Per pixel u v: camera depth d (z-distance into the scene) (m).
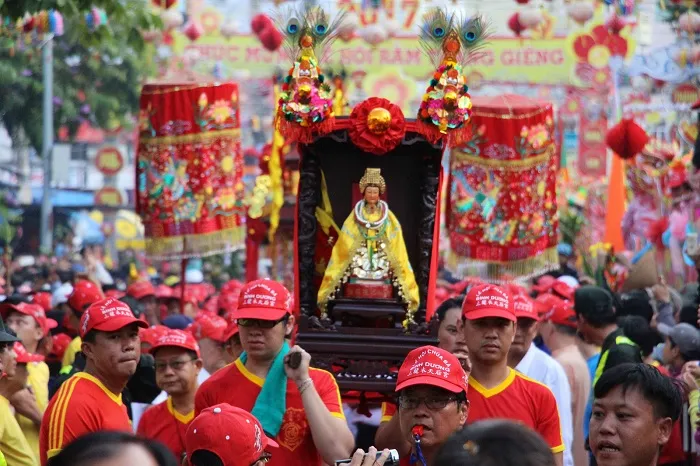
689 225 19.33
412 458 8.85
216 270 35.22
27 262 41.06
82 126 44.12
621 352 10.45
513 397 9.70
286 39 11.29
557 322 13.81
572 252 28.38
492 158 17.98
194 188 17.64
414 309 11.28
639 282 17.78
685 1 23.56
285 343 9.75
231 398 9.62
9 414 10.48
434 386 8.21
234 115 17.80
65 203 49.12
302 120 11.11
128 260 37.78
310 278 11.52
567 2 27.03
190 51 31.78
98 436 4.87
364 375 10.90
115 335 9.20
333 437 9.27
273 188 20.19
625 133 20.64
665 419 7.32
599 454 7.34
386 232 11.24
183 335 10.72
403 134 11.21
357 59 30.89
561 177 33.19
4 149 47.41
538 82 31.78
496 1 30.95
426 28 11.35
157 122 17.52
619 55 29.05
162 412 10.75
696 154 19.06
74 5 15.14
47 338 13.83
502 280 18.12
